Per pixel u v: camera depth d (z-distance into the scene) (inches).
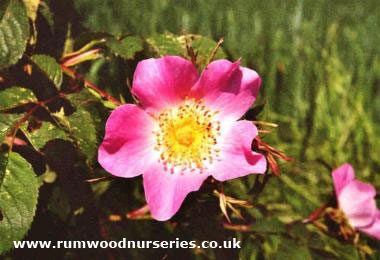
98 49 6.8
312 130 12.7
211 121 5.9
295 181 10.6
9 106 5.8
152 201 5.6
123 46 6.5
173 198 5.6
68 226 7.0
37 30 6.8
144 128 5.7
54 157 6.6
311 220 7.1
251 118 6.1
